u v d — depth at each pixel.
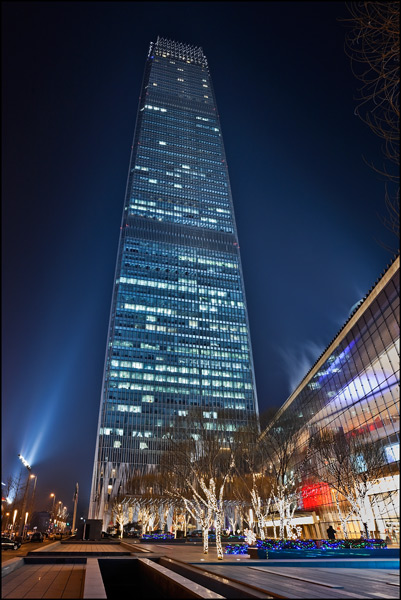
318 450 46.00
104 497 123.69
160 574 17.25
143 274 174.62
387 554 25.81
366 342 48.66
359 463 39.75
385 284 43.16
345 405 54.22
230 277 187.62
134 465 131.62
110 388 145.62
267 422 43.00
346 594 11.79
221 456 40.88
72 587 14.87
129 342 157.38
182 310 171.12
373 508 43.19
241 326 175.75
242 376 163.62
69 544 46.34
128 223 186.88
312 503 60.28
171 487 59.59
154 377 152.75
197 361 161.25
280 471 37.56
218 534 26.69
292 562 22.58
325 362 61.78
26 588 14.52
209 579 16.50
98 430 137.25
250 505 57.84
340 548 26.44
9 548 39.47
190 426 44.28
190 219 199.25
